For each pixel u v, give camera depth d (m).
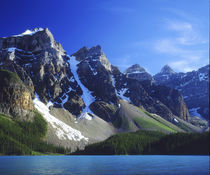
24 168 114.81
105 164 136.25
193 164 130.38
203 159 162.12
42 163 142.75
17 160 167.88
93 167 119.12
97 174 93.69
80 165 130.25
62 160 170.38
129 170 106.75
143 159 173.25
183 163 136.62
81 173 96.75
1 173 96.75
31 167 119.44
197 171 102.06
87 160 169.38
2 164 135.25
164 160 159.50
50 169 110.56
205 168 112.50
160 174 93.56
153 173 96.62
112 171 103.69
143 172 99.88
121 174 93.69
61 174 93.31
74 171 103.50
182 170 105.62
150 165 128.12
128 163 142.00
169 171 102.75
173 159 166.38
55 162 151.00
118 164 136.12
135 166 123.62
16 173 96.44
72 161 160.75
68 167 119.88
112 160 168.62
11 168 114.69
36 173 96.56
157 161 153.50
